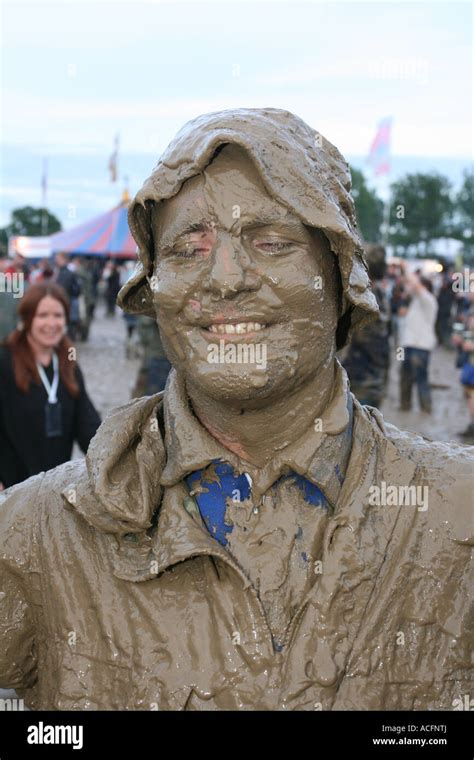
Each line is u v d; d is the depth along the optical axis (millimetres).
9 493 1530
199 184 1283
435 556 1383
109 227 22750
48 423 3730
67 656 1378
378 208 38469
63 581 1414
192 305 1293
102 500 1361
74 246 22281
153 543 1385
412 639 1352
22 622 1474
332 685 1285
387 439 1479
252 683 1289
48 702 1418
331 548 1338
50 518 1464
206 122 1308
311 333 1308
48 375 3750
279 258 1281
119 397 10195
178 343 1336
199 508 1390
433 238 37562
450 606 1373
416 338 9578
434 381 12398
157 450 1447
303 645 1299
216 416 1378
